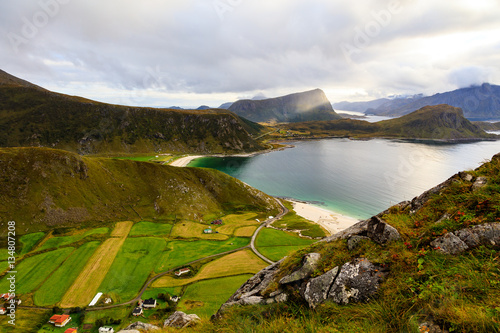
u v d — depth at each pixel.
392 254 7.62
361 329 5.88
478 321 4.65
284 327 6.93
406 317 5.68
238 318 8.16
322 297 7.52
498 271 5.65
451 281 5.85
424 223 8.23
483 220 6.98
